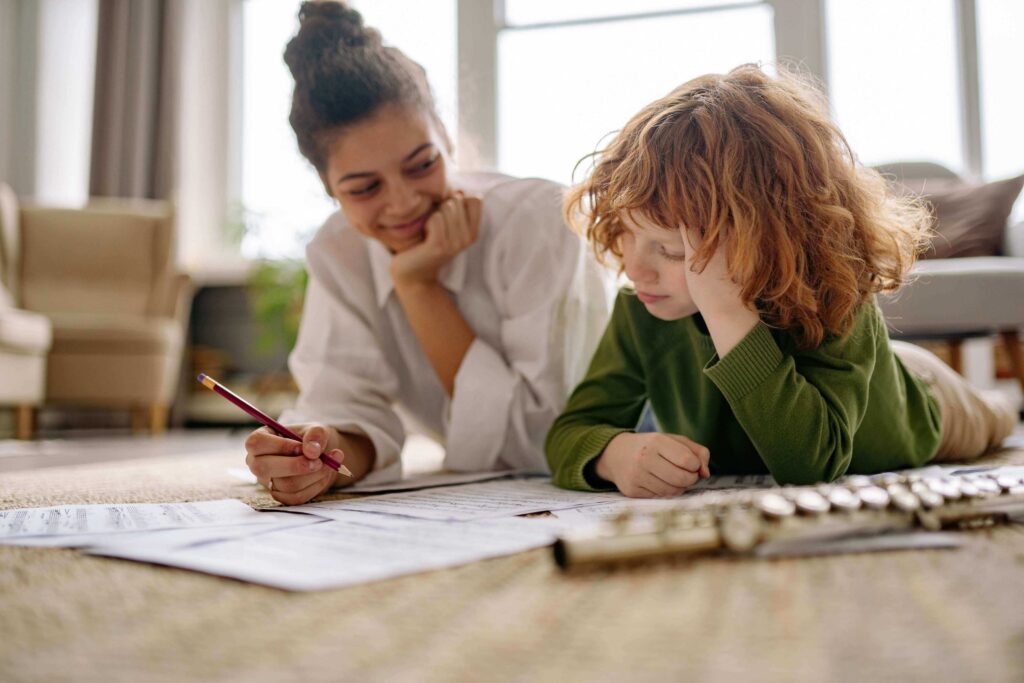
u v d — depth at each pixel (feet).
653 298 3.00
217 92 15.80
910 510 1.81
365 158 3.63
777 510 1.70
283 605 1.43
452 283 4.17
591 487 3.12
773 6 13.07
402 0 14.53
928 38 12.76
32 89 15.67
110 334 11.37
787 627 1.24
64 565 1.82
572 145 13.85
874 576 1.53
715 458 3.49
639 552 1.62
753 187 2.73
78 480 4.37
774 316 2.89
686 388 3.43
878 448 3.25
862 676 1.03
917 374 3.79
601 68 13.79
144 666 1.15
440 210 3.90
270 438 2.80
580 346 4.17
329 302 4.17
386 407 4.10
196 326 15.08
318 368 4.11
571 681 1.04
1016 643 1.14
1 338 9.55
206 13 15.78
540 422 4.00
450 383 4.09
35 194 15.62
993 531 1.94
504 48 14.10
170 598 1.51
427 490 3.27
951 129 12.71
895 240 3.07
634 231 2.90
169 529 2.20
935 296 7.50
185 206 15.14
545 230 4.12
